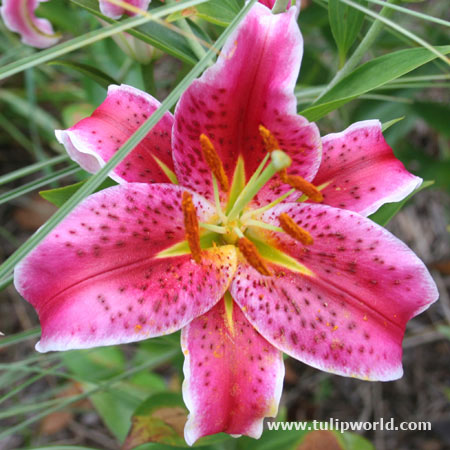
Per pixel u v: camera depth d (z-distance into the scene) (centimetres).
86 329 32
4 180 40
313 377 65
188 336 34
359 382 66
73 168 41
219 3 40
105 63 57
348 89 38
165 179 35
